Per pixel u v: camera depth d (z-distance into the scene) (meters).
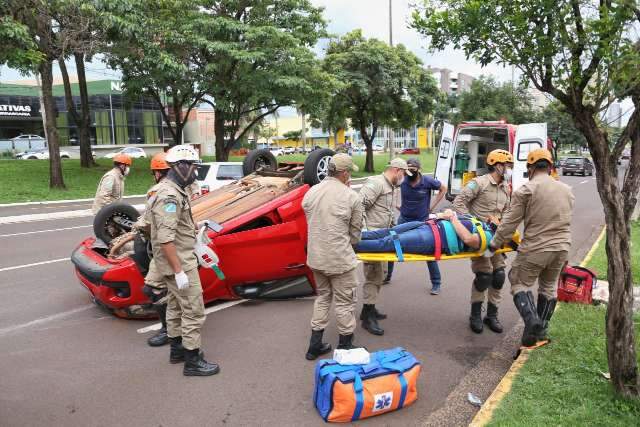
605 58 3.43
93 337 5.20
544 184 4.38
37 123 52.12
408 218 6.57
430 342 5.09
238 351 4.83
